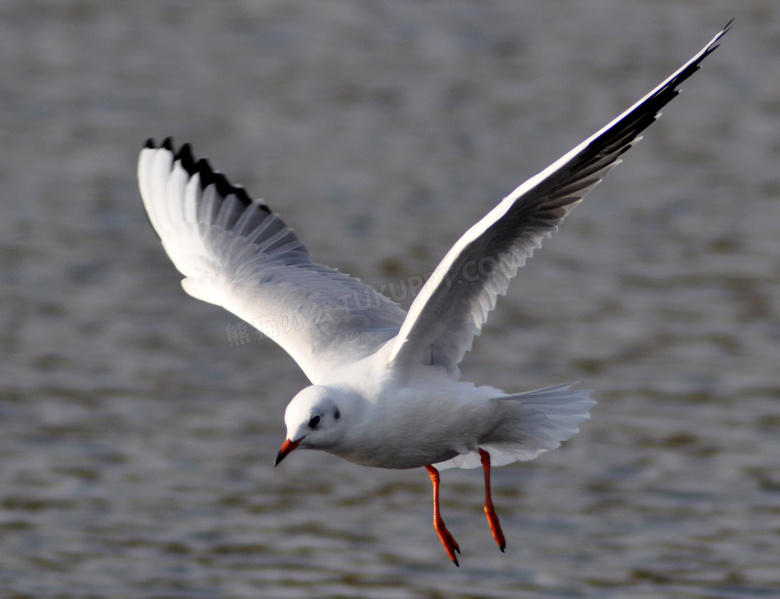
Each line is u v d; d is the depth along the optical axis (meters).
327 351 8.02
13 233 23.42
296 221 23.45
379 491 14.45
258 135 29.12
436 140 28.72
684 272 21.42
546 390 7.57
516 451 8.04
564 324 19.30
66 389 17.20
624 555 12.76
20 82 32.25
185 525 13.59
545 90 31.94
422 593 12.12
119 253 22.78
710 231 23.42
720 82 32.97
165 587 12.25
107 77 32.91
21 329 19.31
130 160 27.58
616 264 21.88
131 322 19.81
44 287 21.09
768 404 16.34
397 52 35.16
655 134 29.55
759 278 21.03
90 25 37.34
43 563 12.65
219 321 19.91
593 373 17.42
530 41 36.00
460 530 13.41
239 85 32.53
